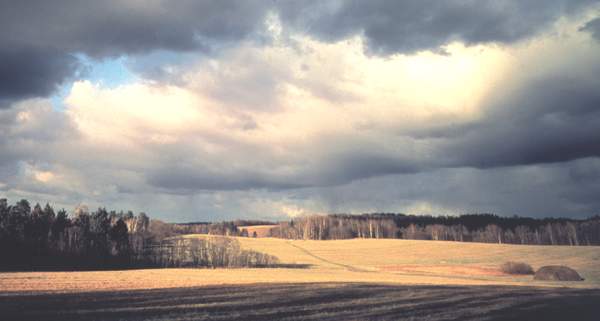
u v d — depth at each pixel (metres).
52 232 115.62
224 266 104.81
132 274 65.19
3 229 103.69
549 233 183.38
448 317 28.59
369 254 134.00
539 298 39.50
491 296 40.12
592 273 82.06
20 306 30.77
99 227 121.62
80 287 42.88
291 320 26.62
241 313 28.91
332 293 40.59
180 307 31.08
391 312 30.16
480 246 142.00
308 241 180.12
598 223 177.25
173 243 132.75
